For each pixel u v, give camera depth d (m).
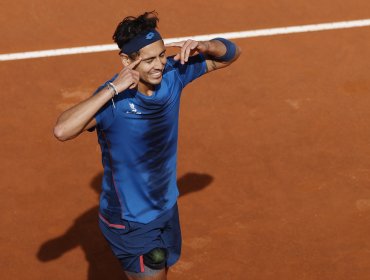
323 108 34.41
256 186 30.02
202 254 27.11
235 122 33.41
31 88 35.25
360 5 42.03
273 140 32.44
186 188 29.80
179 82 19.97
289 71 36.81
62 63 37.03
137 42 18.12
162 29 39.81
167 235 22.25
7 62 36.94
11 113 33.62
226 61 21.08
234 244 27.50
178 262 26.78
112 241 21.66
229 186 29.98
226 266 26.69
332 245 27.48
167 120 19.47
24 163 30.89
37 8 40.78
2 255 26.95
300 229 28.12
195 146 31.98
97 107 17.97
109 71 36.69
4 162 30.91
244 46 38.59
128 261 21.81
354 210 28.97
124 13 40.84
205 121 33.38
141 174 20.09
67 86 35.50
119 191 20.44
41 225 28.16
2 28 39.31
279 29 39.94
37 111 33.81
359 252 27.22
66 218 28.48
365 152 31.92
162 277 22.05
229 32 39.72
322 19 40.84
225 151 31.77
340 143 32.38
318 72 36.84
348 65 37.44
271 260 26.92
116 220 21.03
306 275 26.36
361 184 30.22
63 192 29.59
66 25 39.75
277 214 28.75
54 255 27.03
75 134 18.20
